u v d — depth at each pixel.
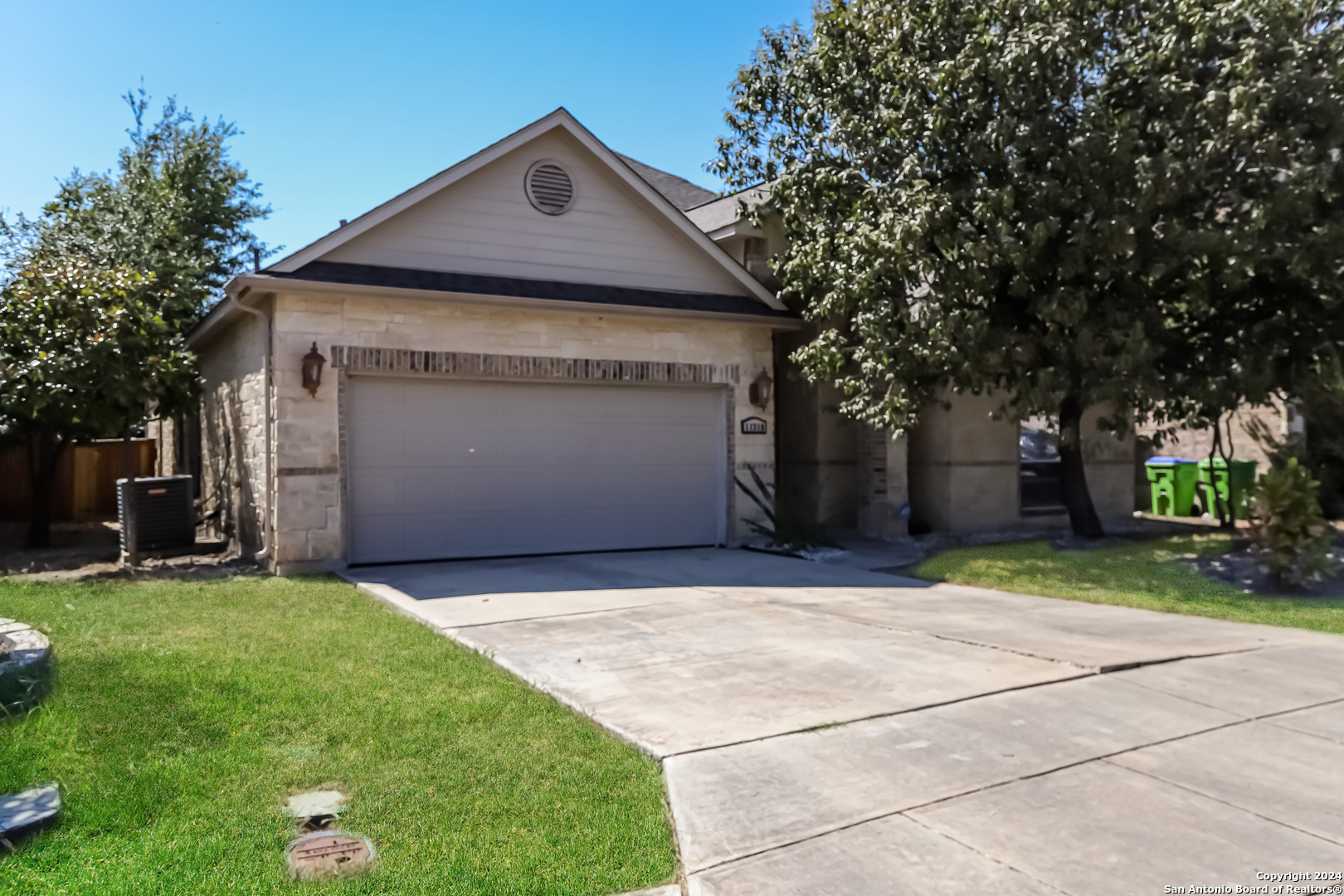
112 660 6.09
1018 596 9.40
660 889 3.38
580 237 12.53
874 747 4.68
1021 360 11.28
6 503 17.64
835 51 12.02
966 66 10.16
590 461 12.54
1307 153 9.30
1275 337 10.51
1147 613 8.36
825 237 11.57
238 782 4.22
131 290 11.81
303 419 10.48
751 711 5.27
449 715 5.15
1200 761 4.48
